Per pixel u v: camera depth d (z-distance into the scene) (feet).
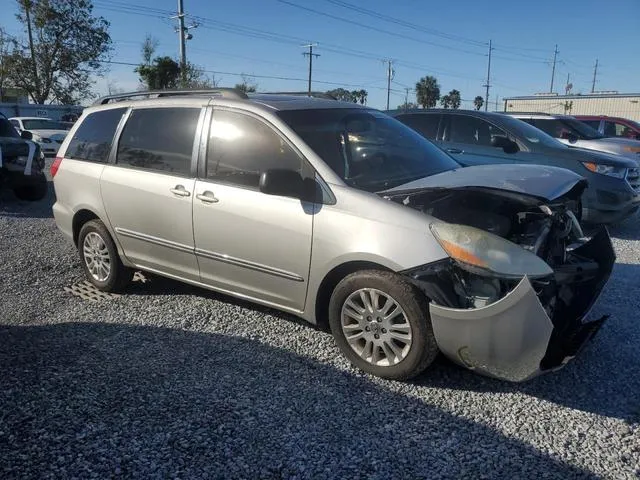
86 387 11.77
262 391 11.62
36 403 11.16
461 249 10.71
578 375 12.33
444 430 10.30
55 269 20.22
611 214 26.08
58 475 9.08
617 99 139.54
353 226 11.93
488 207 12.51
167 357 13.19
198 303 16.65
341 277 12.64
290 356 13.20
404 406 11.09
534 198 11.25
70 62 147.13
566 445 9.83
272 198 13.17
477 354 10.84
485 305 10.65
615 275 19.75
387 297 11.64
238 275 14.17
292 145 13.23
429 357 11.48
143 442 9.93
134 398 11.35
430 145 16.33
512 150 25.09
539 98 151.64
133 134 16.61
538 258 10.85
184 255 15.20
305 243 12.60
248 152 13.93
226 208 13.87
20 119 72.38
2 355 13.30
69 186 18.08
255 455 9.59
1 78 143.54
